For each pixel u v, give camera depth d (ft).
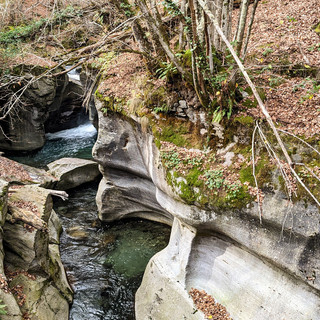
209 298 21.56
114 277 28.73
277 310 18.02
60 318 23.61
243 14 18.70
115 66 32.19
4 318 19.45
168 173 21.71
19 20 52.95
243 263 20.31
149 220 35.65
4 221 23.72
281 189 17.13
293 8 30.17
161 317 22.45
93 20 41.88
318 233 15.85
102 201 34.78
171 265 23.89
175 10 19.22
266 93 21.17
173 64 22.22
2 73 45.55
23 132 50.57
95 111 51.39
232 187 18.90
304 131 18.28
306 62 22.81
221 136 20.65
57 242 31.83
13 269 23.58
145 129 24.77
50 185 39.78
